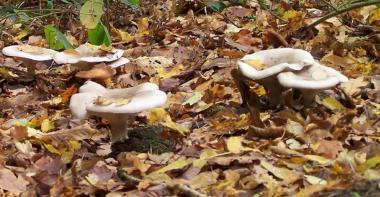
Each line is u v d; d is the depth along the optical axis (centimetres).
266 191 114
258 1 230
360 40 189
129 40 218
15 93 182
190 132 142
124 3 235
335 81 134
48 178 124
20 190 123
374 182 107
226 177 119
